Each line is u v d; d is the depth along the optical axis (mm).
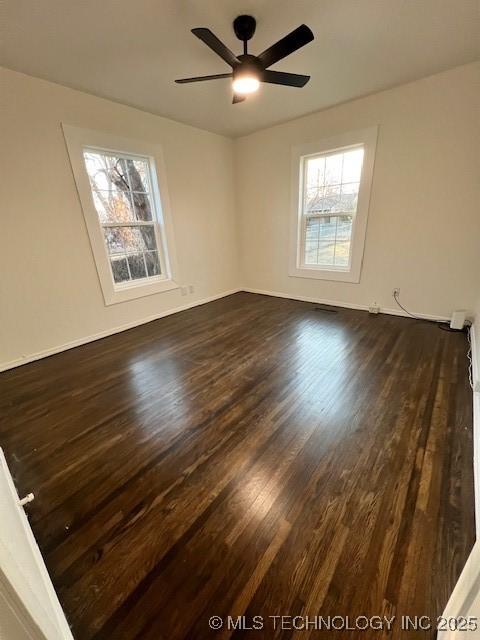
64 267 2848
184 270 4070
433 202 2980
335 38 2070
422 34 2047
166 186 3598
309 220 4035
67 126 2637
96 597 938
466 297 3025
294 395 2012
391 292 3494
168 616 888
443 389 1991
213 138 4059
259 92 2848
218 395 2053
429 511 1173
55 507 1256
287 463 1445
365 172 3271
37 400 2078
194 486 1337
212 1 1674
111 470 1445
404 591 922
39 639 508
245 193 4508
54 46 2016
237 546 1073
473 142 2656
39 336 2756
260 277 4801
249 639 832
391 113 2959
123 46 2057
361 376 2209
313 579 963
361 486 1302
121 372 2443
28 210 2533
